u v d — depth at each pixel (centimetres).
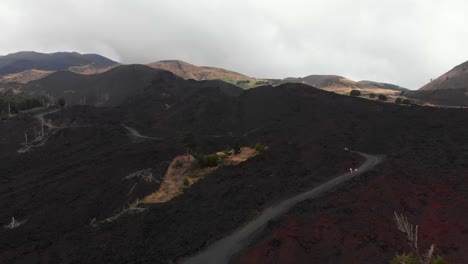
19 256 3362
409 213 2755
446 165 3934
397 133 6197
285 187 3819
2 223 4950
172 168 5441
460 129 5716
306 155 4906
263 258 2448
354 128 7012
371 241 2388
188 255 2680
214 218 3259
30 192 6025
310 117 8712
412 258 1418
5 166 7906
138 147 8244
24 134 10150
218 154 5538
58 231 4444
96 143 9406
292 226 2698
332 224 2641
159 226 3325
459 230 2411
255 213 3256
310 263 2319
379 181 3366
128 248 3017
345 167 4372
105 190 5459
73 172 6719
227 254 2634
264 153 5075
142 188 4894
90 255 3019
